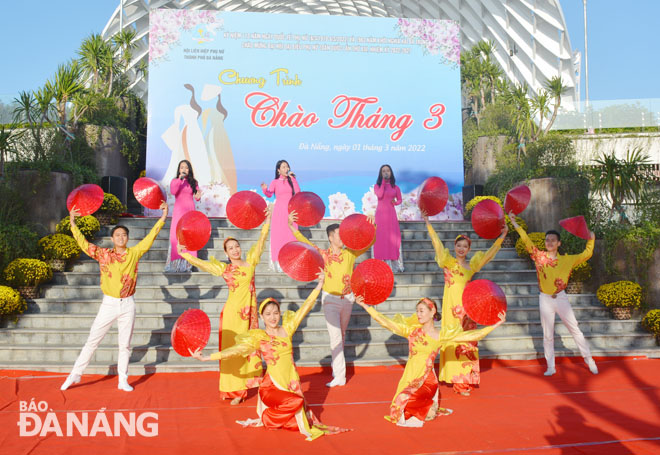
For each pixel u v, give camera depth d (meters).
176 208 9.47
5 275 8.52
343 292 6.61
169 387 6.47
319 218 6.50
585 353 7.12
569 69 23.95
